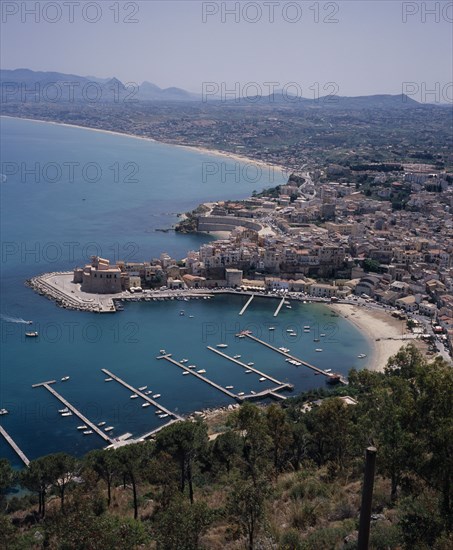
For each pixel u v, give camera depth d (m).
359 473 116.12
